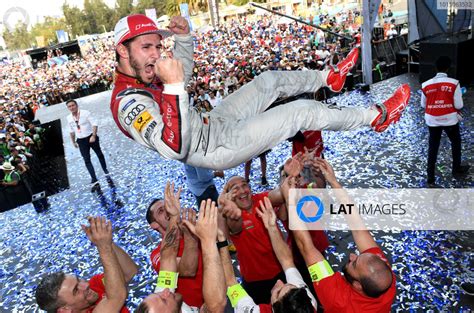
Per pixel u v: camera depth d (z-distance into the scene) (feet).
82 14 161.99
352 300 6.07
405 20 64.69
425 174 17.22
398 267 11.95
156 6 154.30
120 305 6.01
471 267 11.47
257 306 6.52
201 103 31.37
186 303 7.67
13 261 17.34
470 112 23.38
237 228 8.80
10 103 72.33
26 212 23.08
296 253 9.07
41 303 6.09
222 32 109.50
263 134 5.69
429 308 10.28
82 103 67.10
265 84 6.69
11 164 25.11
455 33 31.48
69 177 27.43
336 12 93.45
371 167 18.94
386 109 6.28
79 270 15.51
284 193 7.01
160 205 8.56
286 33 83.46
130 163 27.68
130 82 5.83
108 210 20.45
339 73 7.06
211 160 5.55
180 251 7.88
